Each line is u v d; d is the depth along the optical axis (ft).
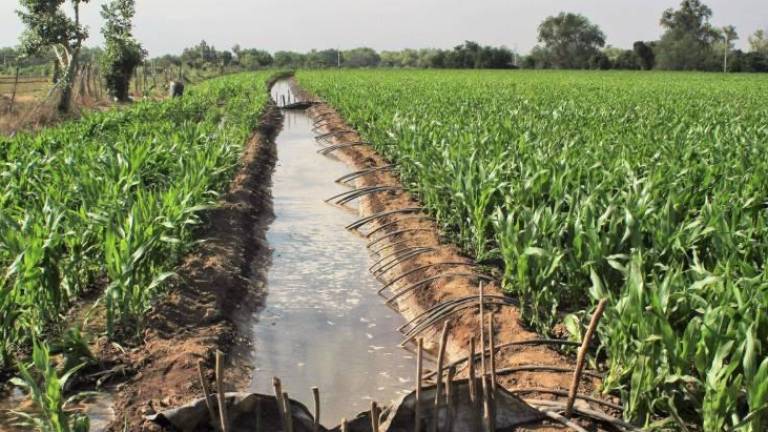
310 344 28.86
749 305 19.29
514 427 19.49
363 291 35.19
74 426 17.89
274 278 37.09
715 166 36.91
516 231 28.45
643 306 21.17
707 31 364.99
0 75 230.68
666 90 133.90
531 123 63.36
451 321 28.76
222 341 27.30
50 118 88.58
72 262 27.27
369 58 540.93
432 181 43.55
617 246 27.09
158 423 20.15
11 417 21.70
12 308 23.59
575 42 383.86
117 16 131.44
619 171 37.32
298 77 216.95
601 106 89.10
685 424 19.39
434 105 89.51
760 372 16.69
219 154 49.49
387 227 44.06
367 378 25.93
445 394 19.08
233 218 43.88
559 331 26.96
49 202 29.94
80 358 23.95
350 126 95.76
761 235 27.53
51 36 103.65
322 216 50.49
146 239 27.14
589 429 19.74
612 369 21.18
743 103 97.35
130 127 65.82
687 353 18.74
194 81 241.96
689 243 26.71
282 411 17.40
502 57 349.41
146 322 27.40
